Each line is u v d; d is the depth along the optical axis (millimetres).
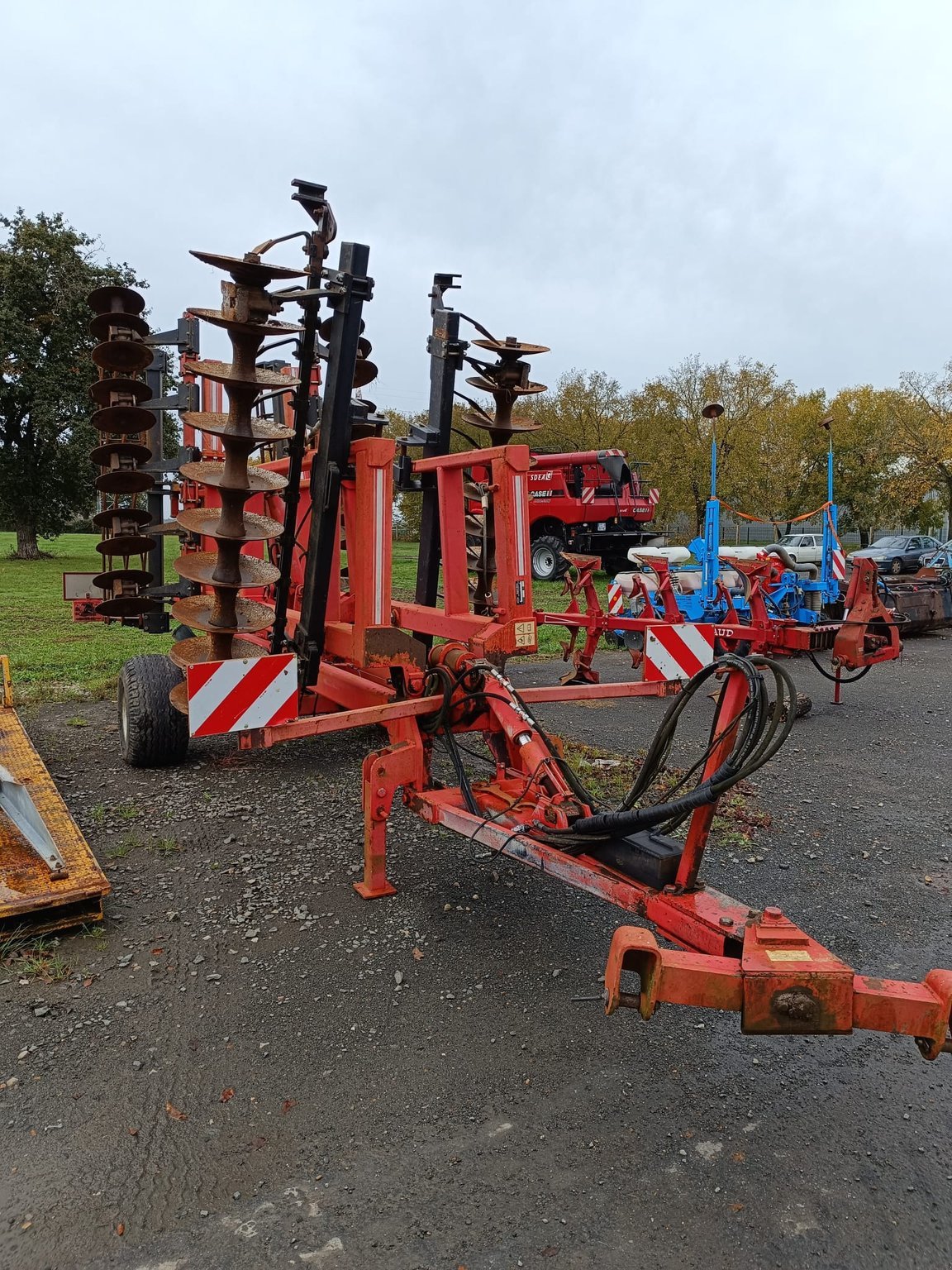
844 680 8492
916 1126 2559
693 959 2160
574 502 19812
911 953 3592
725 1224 2178
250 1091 2652
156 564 6656
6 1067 2744
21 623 13391
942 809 5391
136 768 5793
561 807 3289
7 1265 2016
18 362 27594
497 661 4238
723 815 5184
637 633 9805
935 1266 2066
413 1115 2555
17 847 3916
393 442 4191
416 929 3682
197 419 3727
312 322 3662
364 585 4133
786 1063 2848
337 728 3740
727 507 31109
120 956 3430
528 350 5426
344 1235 2119
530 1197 2248
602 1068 2789
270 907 3863
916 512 43344
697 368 30609
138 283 29750
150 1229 2133
